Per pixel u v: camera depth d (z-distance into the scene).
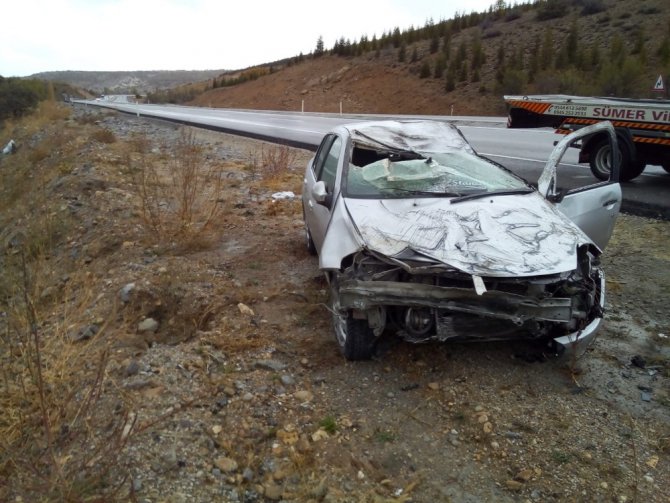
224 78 88.56
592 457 3.13
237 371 3.91
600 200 5.09
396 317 3.79
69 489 2.61
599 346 4.39
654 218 7.98
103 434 3.17
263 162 12.62
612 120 10.11
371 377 3.87
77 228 7.99
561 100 11.18
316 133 21.19
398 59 50.78
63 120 27.94
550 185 4.86
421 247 3.69
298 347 4.27
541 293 3.54
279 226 7.76
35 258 7.36
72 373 3.96
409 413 3.50
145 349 4.36
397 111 41.69
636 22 38.69
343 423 3.39
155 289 5.32
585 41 38.72
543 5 49.25
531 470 3.02
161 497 2.75
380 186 4.58
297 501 2.80
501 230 3.90
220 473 2.95
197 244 6.73
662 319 4.89
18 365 4.15
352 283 3.62
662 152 9.90
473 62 41.69
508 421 3.43
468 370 3.94
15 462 2.91
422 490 2.90
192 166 10.11
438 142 5.45
